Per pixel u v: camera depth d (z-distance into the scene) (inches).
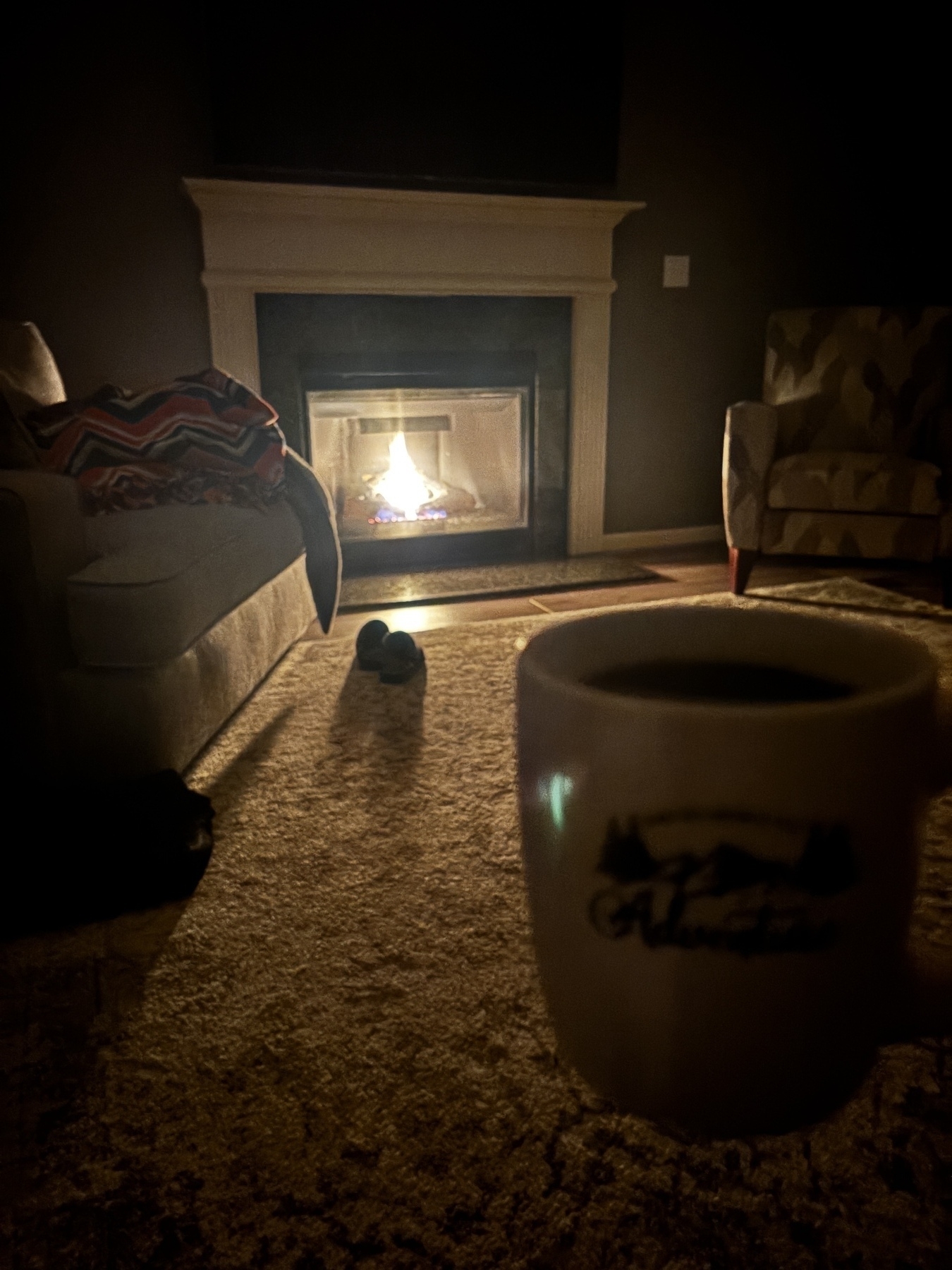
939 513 102.6
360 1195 27.8
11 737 55.1
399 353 124.3
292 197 111.5
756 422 108.3
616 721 10.0
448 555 134.5
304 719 71.1
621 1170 28.4
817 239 146.1
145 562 57.4
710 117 135.0
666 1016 10.8
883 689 10.1
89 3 106.7
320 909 44.7
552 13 123.2
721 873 10.0
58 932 44.0
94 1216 27.3
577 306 131.0
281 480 78.2
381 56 117.0
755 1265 25.0
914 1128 29.9
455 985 38.3
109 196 111.8
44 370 84.7
